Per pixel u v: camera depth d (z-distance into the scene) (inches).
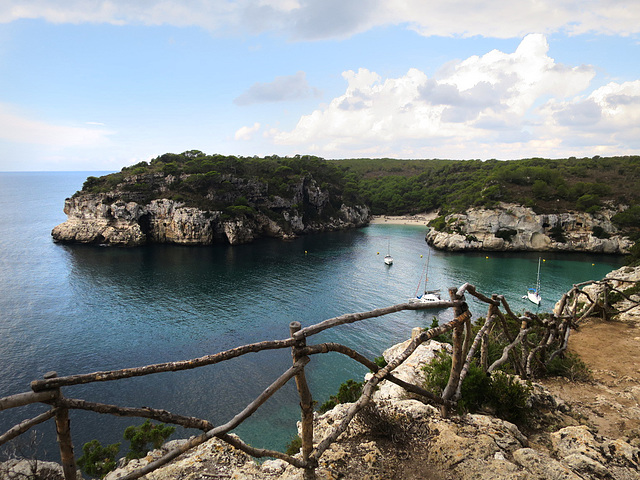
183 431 1220.5
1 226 5556.1
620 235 4045.3
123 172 5285.4
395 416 236.4
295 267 3442.4
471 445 208.4
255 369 1595.7
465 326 264.4
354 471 193.0
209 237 4409.5
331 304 2455.7
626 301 668.1
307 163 6973.4
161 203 4370.1
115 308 2337.6
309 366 1601.9
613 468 205.9
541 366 379.2
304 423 179.3
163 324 2096.5
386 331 2006.6
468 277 3095.5
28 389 1480.1
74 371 1594.5
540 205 4416.8
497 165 7273.6
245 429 1202.0
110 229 4180.6
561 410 299.9
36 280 2869.1
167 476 202.8
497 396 270.7
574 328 502.0
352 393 663.1
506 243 4244.6
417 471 191.9
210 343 1863.9
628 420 281.0
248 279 3026.6
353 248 4377.5
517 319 343.0
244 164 5895.7
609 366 392.2
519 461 204.2
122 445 1129.4
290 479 189.8
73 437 1173.1
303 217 5723.4
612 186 4901.6
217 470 209.0
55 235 4276.6
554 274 3186.5
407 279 3056.1
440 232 4552.2
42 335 1934.1
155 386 1472.7
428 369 352.5
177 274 3137.3
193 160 5551.2
